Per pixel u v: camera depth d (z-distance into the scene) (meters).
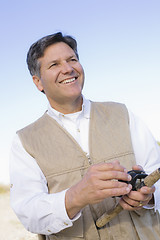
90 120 2.26
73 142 2.16
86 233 2.01
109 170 1.70
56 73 2.20
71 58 2.26
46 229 1.95
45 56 2.25
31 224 1.98
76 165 2.08
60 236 2.04
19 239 4.64
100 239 2.02
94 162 2.11
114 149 2.13
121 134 2.19
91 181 1.69
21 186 2.07
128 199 1.79
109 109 2.32
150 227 2.09
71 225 1.89
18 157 2.16
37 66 2.30
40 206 1.92
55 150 2.13
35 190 2.04
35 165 2.12
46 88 2.28
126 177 1.71
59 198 1.86
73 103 2.25
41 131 2.22
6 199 8.80
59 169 2.08
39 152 2.13
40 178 2.08
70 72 2.19
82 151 2.12
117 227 2.03
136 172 1.80
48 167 2.09
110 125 2.22
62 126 2.22
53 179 2.08
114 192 1.67
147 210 2.11
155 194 2.01
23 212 1.98
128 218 2.04
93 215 2.05
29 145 2.16
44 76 2.26
